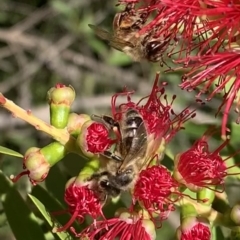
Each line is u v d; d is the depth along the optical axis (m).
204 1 0.21
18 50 0.39
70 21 0.36
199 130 0.23
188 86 0.21
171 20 0.22
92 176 0.20
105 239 0.20
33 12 0.40
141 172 0.20
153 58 0.22
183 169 0.21
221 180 0.21
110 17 0.38
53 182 0.23
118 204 0.22
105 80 0.39
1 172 0.22
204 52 0.22
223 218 0.21
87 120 0.21
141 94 0.37
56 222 0.21
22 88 0.39
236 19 0.21
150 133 0.21
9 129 0.33
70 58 0.39
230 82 0.22
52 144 0.21
